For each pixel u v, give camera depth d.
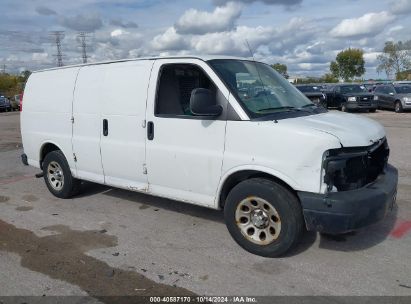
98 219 5.57
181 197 4.82
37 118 6.61
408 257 4.20
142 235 4.96
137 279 3.89
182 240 4.78
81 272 4.06
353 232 4.82
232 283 3.77
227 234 4.92
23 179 8.20
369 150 4.04
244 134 4.17
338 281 3.75
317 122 4.14
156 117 4.87
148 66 5.01
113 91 5.35
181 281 3.84
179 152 4.69
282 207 4.00
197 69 4.57
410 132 13.41
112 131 5.39
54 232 5.15
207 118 4.43
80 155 5.93
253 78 4.76
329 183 3.79
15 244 4.79
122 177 5.45
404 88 23.80
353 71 75.00
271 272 3.95
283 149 3.93
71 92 5.97
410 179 7.16
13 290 3.76
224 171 4.34
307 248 4.43
